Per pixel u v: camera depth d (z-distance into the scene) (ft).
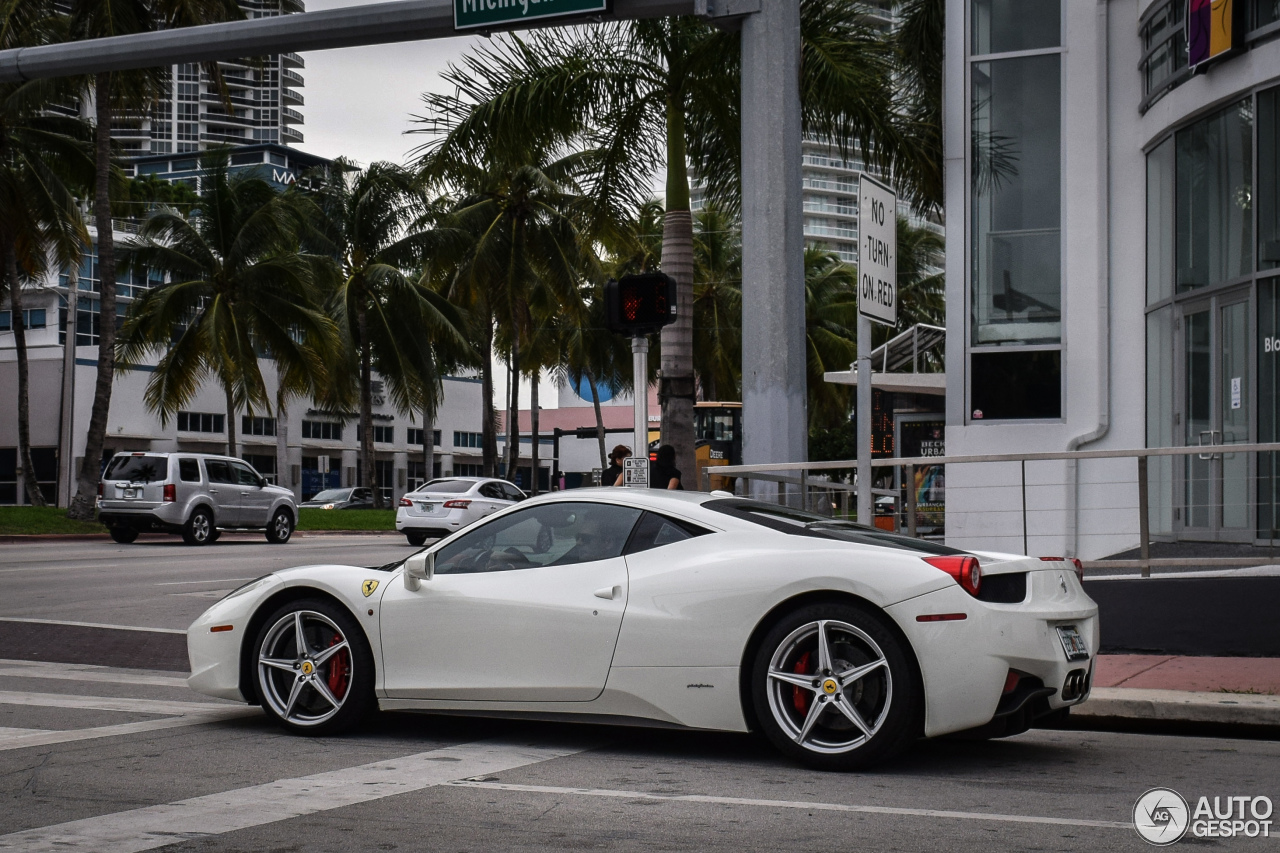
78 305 173.68
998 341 46.93
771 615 18.95
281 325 128.06
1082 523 44.86
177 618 42.91
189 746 20.22
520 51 54.39
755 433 33.81
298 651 21.59
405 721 22.98
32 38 97.55
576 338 170.19
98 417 106.11
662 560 19.84
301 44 35.78
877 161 51.72
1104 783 18.08
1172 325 44.39
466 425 244.01
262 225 125.80
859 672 18.25
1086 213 46.16
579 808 16.02
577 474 207.41
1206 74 42.29
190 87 538.06
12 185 103.40
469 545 21.31
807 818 15.55
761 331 33.81
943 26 52.47
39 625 38.93
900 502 34.88
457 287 147.54
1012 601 18.52
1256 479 37.17
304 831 14.66
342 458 214.07
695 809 16.02
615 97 54.80
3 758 18.93
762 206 33.91
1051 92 46.80
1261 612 30.17
